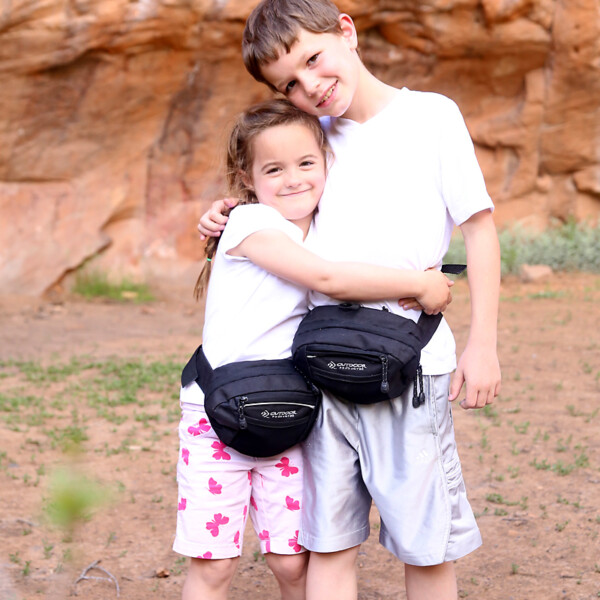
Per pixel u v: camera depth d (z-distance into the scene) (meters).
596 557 3.95
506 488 4.93
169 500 4.84
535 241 14.97
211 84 13.45
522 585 3.69
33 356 9.20
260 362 2.63
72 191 13.42
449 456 2.62
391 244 2.62
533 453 5.57
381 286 2.52
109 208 13.59
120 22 12.20
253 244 2.62
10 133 12.68
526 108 14.87
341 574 2.63
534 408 6.70
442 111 2.68
